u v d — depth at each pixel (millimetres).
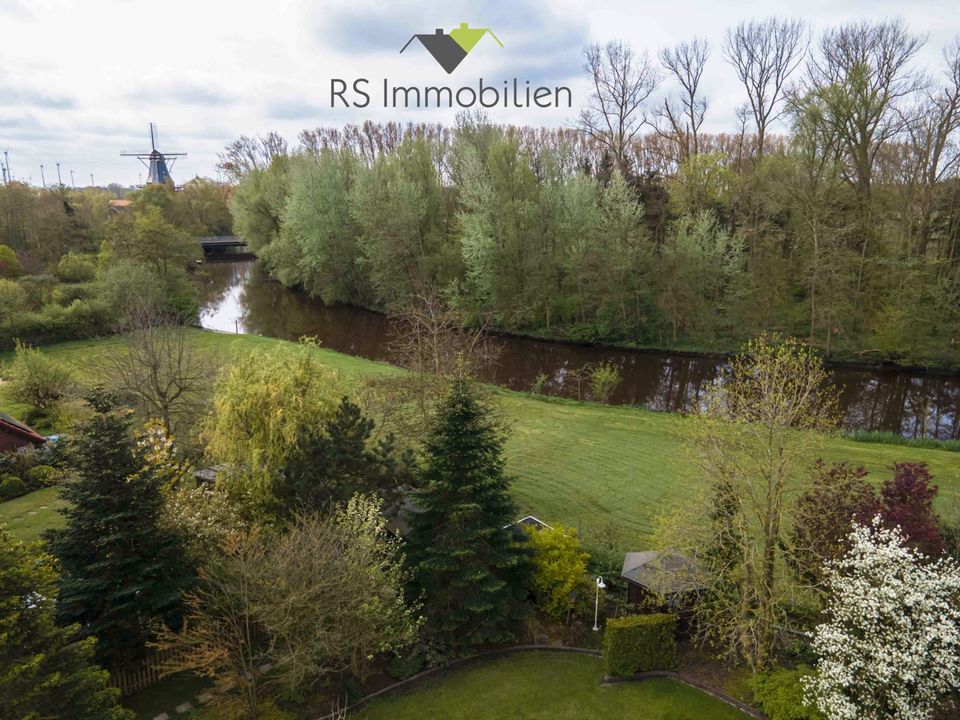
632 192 48125
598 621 17094
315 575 13164
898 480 14836
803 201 40906
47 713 10531
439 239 54875
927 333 39594
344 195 58750
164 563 14516
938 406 35500
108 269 51250
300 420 19188
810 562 14562
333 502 16250
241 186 75812
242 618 14719
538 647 16141
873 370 40125
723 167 48812
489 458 16391
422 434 22547
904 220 42156
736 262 45125
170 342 27703
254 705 13492
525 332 51125
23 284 49531
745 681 14641
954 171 40312
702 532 15227
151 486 14711
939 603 11516
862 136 41875
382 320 58375
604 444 28750
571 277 49562
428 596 16516
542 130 76375
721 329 46844
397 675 15078
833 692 12164
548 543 17422
